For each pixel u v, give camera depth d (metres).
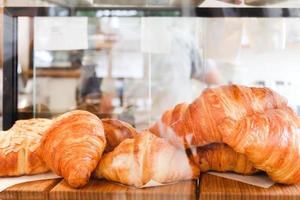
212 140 0.71
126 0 0.88
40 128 0.79
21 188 0.70
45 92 0.92
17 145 0.75
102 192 0.68
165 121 0.74
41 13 0.91
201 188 0.69
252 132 0.68
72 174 0.68
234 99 0.72
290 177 0.69
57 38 0.92
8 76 0.90
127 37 0.93
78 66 0.93
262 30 0.89
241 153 0.71
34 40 0.92
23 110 0.90
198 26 0.90
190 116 0.72
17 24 0.91
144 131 0.76
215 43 0.90
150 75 0.92
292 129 0.69
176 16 0.91
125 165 0.70
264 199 0.67
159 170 0.70
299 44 0.88
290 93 0.85
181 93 0.89
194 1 0.88
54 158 0.71
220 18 0.90
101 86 0.92
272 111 0.71
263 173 0.74
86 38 0.93
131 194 0.68
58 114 0.90
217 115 0.70
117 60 0.93
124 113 0.88
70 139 0.71
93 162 0.69
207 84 0.89
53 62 0.92
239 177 0.74
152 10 0.92
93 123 0.74
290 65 0.88
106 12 0.92
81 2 0.90
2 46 0.90
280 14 0.88
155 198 0.68
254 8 0.89
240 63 0.90
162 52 0.92
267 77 0.88
